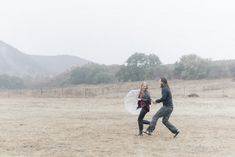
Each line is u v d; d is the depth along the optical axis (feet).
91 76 287.69
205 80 229.45
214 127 58.23
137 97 50.14
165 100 46.11
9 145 41.86
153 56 275.18
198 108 93.66
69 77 303.48
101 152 38.17
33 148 40.22
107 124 61.26
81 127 57.26
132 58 272.31
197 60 258.78
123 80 269.64
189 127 58.08
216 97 129.29
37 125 59.57
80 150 39.09
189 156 36.83
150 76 262.06
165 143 43.47
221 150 39.91
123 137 47.44
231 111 85.87
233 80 215.10
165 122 46.65
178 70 258.37
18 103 109.91
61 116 74.54
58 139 45.88
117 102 114.52
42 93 174.81
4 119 68.33
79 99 129.08
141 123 48.03
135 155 36.91
